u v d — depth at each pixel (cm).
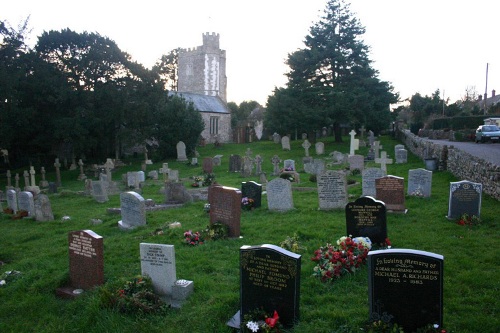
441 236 988
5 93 3412
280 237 1065
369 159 2978
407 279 554
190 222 1305
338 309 632
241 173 2672
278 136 5147
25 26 3862
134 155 4638
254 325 575
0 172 4062
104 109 3781
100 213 1703
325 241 998
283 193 1400
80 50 3941
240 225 1217
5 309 742
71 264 821
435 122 5300
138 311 668
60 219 1606
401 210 1251
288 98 3972
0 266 1019
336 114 3825
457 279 725
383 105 4025
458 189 1138
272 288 612
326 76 4178
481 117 4891
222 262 886
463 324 577
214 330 612
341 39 4116
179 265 880
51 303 752
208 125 5728
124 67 3988
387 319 560
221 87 7269
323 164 2438
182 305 694
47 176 3672
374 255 567
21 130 3709
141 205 1302
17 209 1895
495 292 668
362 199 955
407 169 2345
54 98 3631
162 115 4166
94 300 704
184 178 2833
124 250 1028
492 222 1079
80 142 3659
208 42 6888
